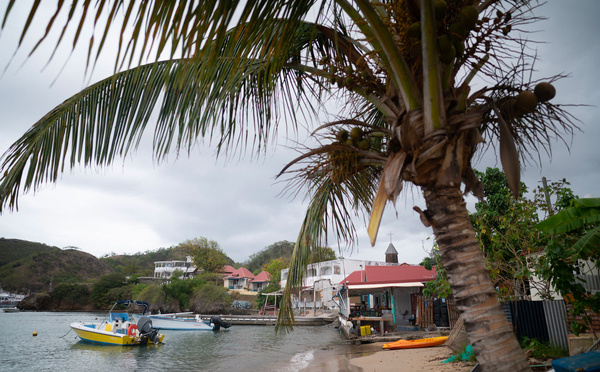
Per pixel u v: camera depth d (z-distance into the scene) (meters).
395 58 2.57
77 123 3.54
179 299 55.44
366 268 22.36
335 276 48.34
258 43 2.59
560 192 9.55
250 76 4.20
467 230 2.36
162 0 1.61
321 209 4.77
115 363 15.81
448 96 2.58
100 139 3.54
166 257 183.75
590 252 6.34
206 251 86.69
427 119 2.48
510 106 2.97
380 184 2.58
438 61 2.46
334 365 12.05
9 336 25.25
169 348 20.28
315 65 3.72
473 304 2.22
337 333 27.69
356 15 2.83
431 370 8.85
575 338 6.78
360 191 4.84
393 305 20.17
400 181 2.54
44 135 3.38
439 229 2.41
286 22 2.42
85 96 3.64
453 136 2.51
